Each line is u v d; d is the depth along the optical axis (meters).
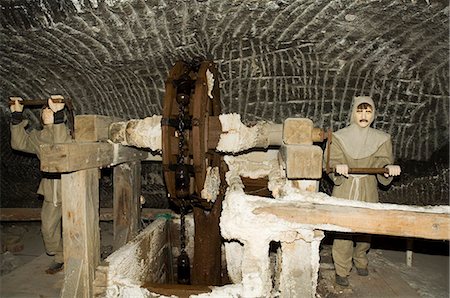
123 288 2.44
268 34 3.27
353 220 2.12
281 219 2.19
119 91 4.19
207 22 3.14
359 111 2.91
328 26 3.10
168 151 2.53
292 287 2.29
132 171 3.54
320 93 3.87
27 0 2.94
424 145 4.13
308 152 2.33
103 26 3.18
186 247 3.73
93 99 4.31
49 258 3.67
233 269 3.17
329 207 2.16
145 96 4.21
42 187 3.39
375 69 3.53
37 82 4.08
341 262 3.07
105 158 2.78
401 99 3.75
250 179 3.34
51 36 3.34
